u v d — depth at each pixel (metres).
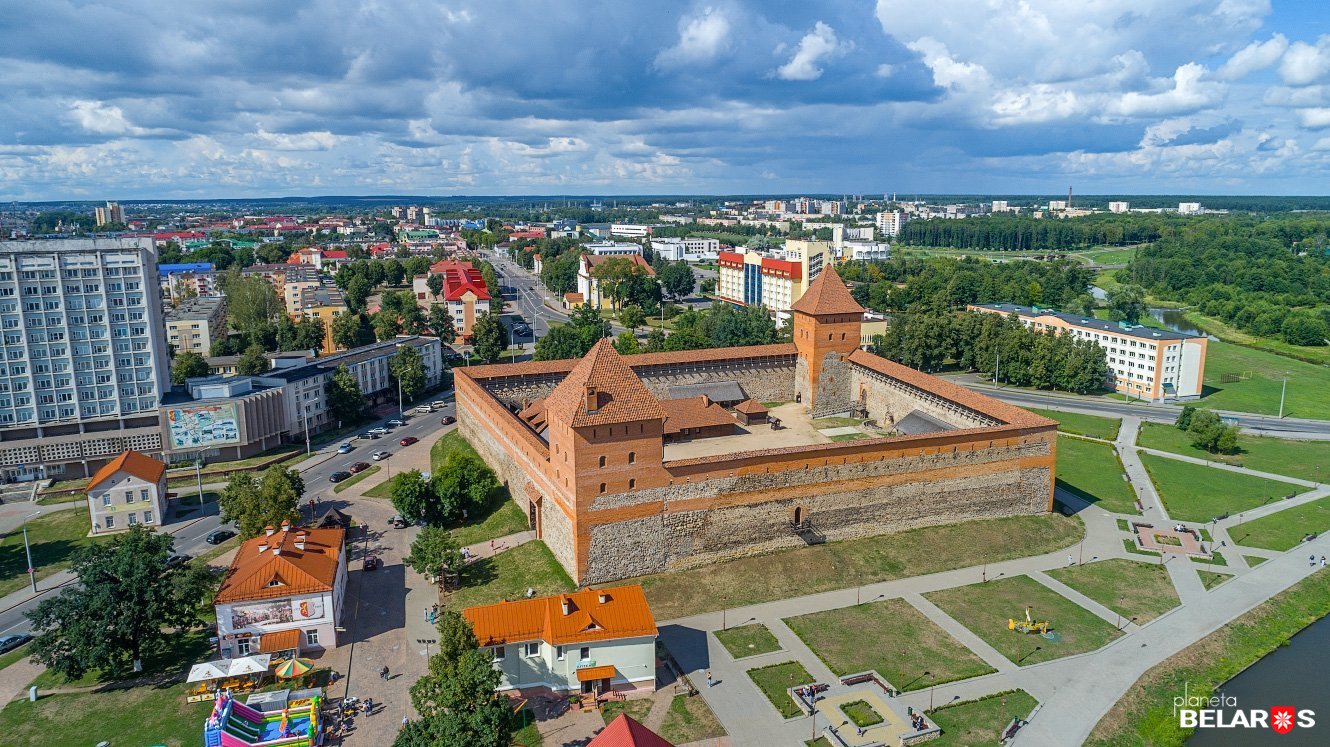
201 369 186.62
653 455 93.88
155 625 81.00
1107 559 103.19
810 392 157.12
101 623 76.62
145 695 76.62
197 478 136.38
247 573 83.38
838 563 98.88
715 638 84.25
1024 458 111.44
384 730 70.31
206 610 92.44
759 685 76.12
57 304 138.25
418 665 80.06
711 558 98.31
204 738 68.31
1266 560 103.62
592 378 92.62
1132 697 75.50
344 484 132.12
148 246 144.75
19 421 138.75
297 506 112.69
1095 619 88.50
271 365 188.88
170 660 82.88
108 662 77.75
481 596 92.44
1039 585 96.00
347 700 73.94
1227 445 145.88
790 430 145.62
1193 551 105.75
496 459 126.38
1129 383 195.75
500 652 74.12
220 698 70.25
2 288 135.00
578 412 90.31
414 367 186.38
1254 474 136.38
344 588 93.81
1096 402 188.62
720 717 71.62
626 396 92.88
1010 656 81.19
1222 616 90.00
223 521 110.50
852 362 157.38
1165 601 92.81
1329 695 78.50
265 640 80.69
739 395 156.88
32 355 137.88
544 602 78.56
